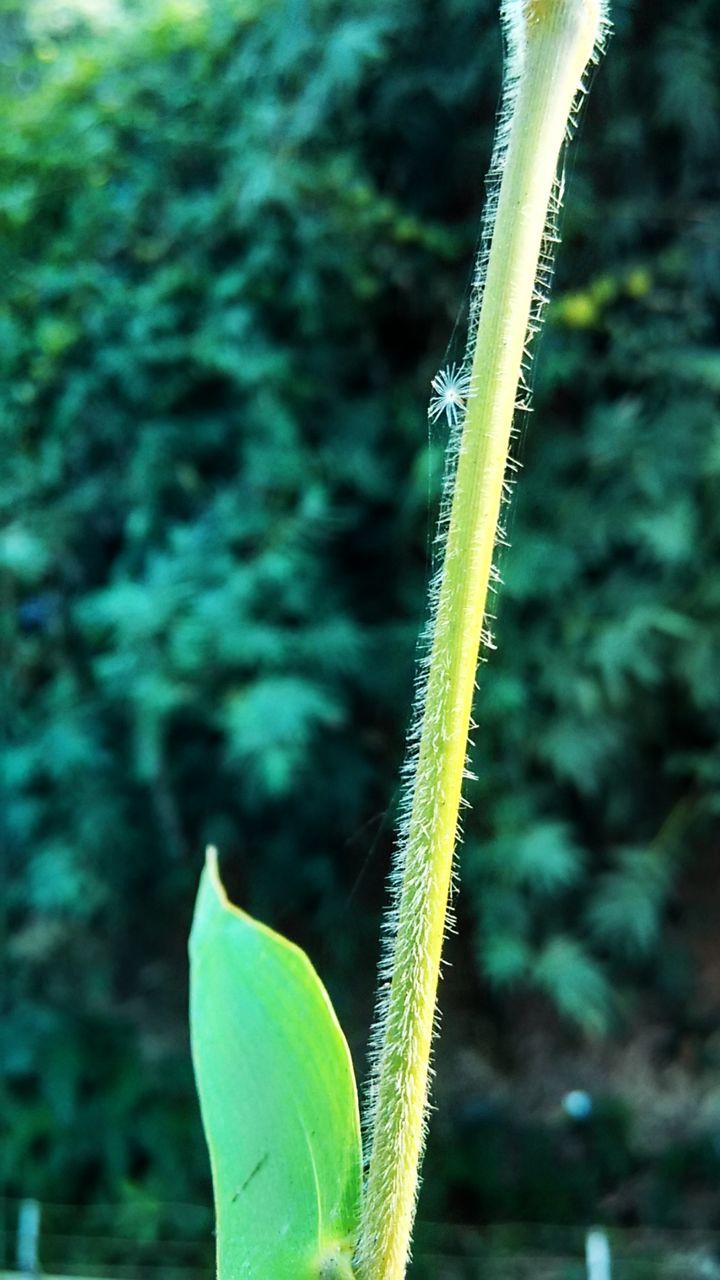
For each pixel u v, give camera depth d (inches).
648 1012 24.0
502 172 3.1
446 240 21.2
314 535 22.5
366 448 22.9
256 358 22.3
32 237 24.6
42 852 24.5
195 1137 21.4
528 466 21.6
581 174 19.6
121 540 25.1
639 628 20.8
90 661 24.8
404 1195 3.5
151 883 25.5
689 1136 21.5
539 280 3.4
